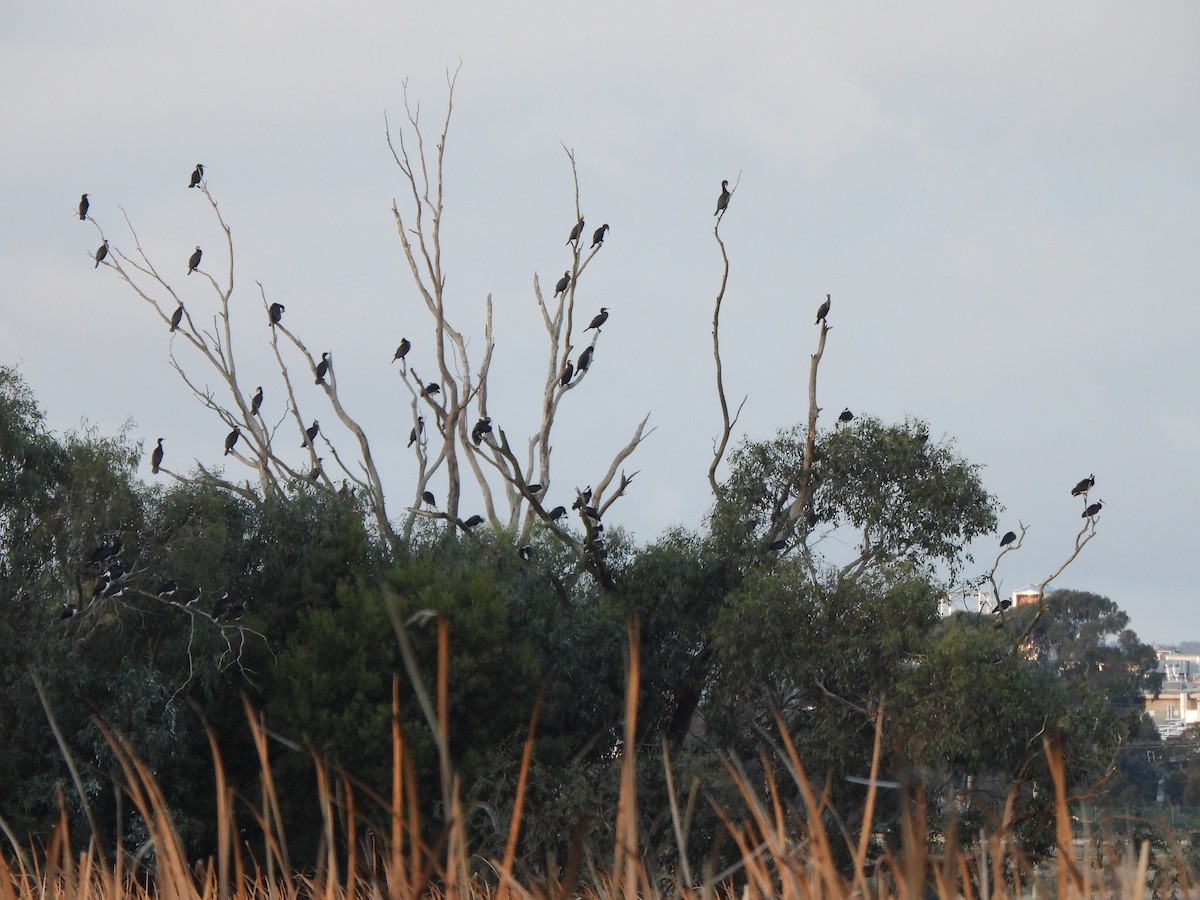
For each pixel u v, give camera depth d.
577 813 40.72
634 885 6.23
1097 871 7.03
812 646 50.94
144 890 9.92
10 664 47.44
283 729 51.59
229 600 56.91
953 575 59.34
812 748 48.50
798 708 54.03
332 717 50.06
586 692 56.50
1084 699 48.50
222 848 7.50
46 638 47.75
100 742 45.66
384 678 52.62
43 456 51.44
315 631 52.84
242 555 56.62
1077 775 46.50
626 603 57.09
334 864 7.01
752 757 51.78
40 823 44.03
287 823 50.94
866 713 48.69
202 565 52.66
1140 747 48.09
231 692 53.25
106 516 51.38
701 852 38.09
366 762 50.16
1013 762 46.81
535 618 57.34
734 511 58.88
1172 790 44.03
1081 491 55.69
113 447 53.56
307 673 51.56
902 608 50.94
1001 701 46.41
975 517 59.19
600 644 55.91
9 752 45.88
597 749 56.28
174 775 49.47
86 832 44.91
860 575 54.62
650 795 41.62
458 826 5.94
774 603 51.56
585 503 55.53
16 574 50.19
